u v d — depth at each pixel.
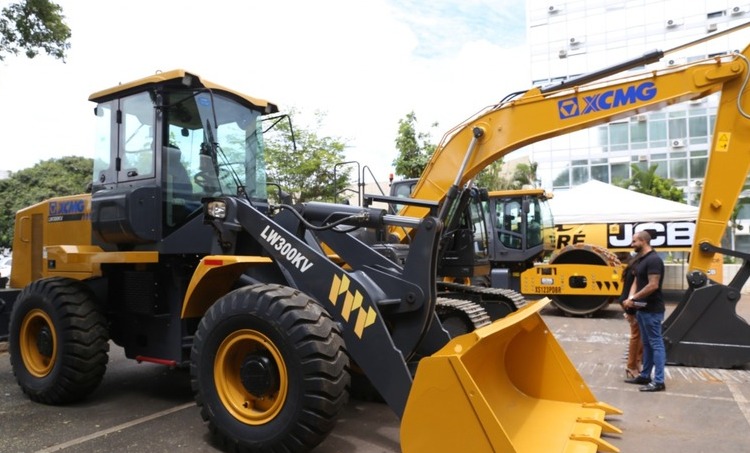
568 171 37.44
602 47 37.22
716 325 6.96
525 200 12.88
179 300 5.28
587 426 4.24
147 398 5.66
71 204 6.12
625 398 5.70
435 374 3.32
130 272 5.57
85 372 5.29
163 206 5.27
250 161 5.96
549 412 4.54
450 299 6.58
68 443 4.34
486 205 13.09
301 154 16.72
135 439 4.43
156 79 5.24
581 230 15.16
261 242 4.60
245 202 4.84
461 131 7.14
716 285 7.00
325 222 4.98
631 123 35.75
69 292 5.38
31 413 5.16
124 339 5.69
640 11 36.09
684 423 4.88
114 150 5.66
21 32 10.55
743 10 33.25
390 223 4.37
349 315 3.99
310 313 3.80
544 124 6.81
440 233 4.33
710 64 6.65
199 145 5.49
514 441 3.87
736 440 4.45
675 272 15.02
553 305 12.66
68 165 35.31
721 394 5.80
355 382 5.53
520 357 4.87
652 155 35.31
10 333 5.75
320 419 3.65
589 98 6.72
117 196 5.25
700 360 7.00
